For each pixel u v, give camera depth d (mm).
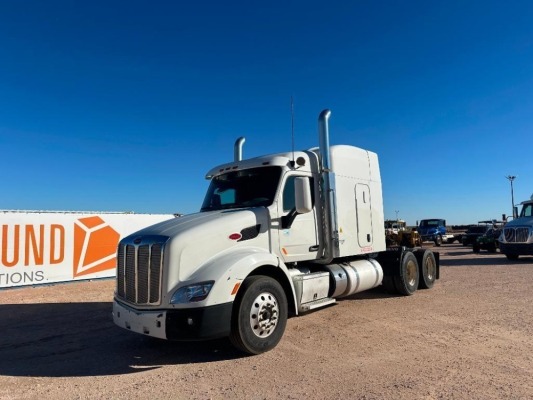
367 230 8828
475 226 33688
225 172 7449
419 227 39500
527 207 19781
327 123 7676
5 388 4660
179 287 5211
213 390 4449
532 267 15445
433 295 9719
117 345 6355
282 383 4562
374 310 8180
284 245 6680
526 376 4574
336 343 6000
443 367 4906
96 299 10523
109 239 14578
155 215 16094
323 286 7289
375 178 9305
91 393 4477
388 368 4922
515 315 7438
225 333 5203
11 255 12234
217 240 5734
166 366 5312
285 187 6855
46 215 13039
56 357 5805
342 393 4242
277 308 5828
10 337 6914
